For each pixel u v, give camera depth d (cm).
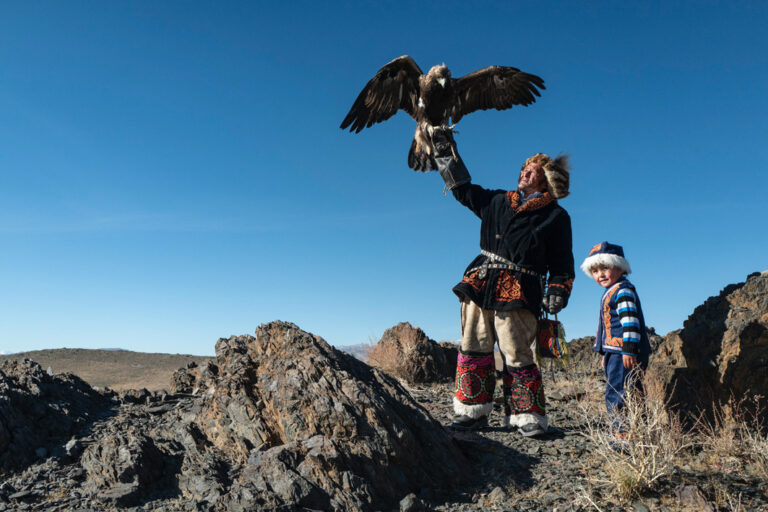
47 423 516
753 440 449
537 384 495
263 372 472
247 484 356
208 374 689
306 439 394
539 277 489
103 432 521
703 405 526
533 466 434
